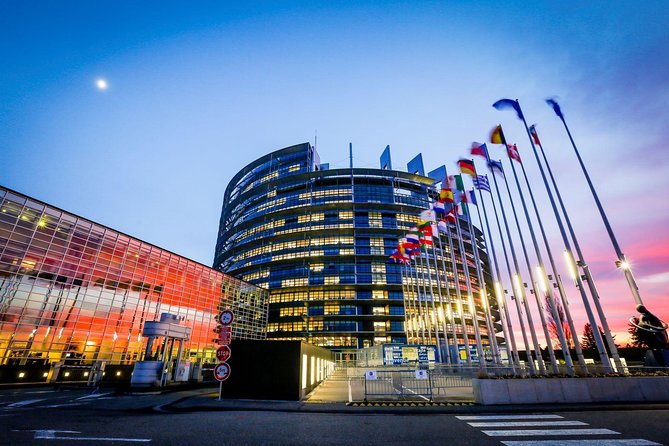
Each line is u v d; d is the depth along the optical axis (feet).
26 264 98.32
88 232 117.50
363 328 247.91
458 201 110.32
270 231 296.71
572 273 62.64
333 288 261.44
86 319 111.04
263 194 329.11
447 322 254.88
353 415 37.04
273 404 45.88
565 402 43.32
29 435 25.79
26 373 78.84
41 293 100.37
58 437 25.22
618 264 60.70
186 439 25.00
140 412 39.19
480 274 101.91
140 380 63.98
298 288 262.06
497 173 88.07
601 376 47.14
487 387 43.75
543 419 33.19
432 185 322.55
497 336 337.31
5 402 47.83
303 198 301.63
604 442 23.82
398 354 135.95
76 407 43.06
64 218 111.04
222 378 49.65
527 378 45.65
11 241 96.02
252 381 51.83
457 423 31.73
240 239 320.09
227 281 193.98
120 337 120.67
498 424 30.99
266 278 274.57
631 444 23.17
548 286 67.82
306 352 59.62
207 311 170.40
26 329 94.94
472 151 92.12
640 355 137.28
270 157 344.90
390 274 263.08
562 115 71.72
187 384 74.28
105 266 120.98
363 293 259.80
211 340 168.14
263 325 237.25
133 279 130.82
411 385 64.18
